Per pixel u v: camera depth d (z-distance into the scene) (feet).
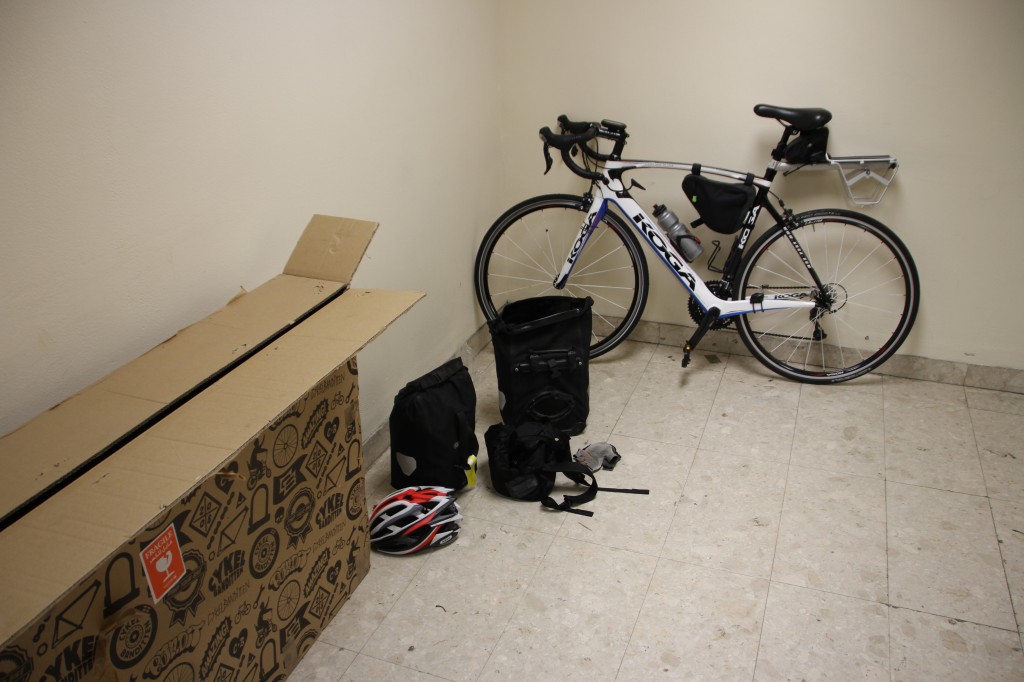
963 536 6.82
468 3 8.72
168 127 5.10
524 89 9.77
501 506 7.46
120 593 3.83
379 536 6.80
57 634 3.50
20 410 4.46
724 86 8.86
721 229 8.80
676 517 7.20
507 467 7.47
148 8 4.82
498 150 10.19
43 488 3.71
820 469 7.80
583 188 10.07
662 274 10.02
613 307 10.55
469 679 5.65
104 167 4.70
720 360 9.99
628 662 5.73
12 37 4.05
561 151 9.01
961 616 6.01
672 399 9.16
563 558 6.75
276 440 4.91
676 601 6.25
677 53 8.88
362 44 6.97
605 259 10.27
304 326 5.18
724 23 8.57
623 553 6.79
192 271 5.53
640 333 10.49
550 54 9.44
